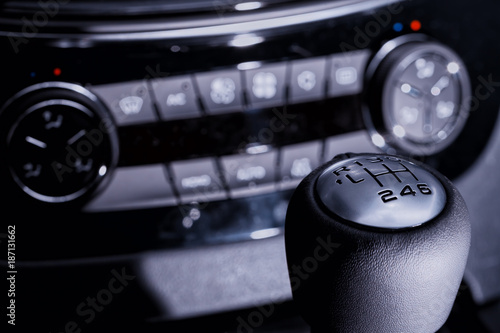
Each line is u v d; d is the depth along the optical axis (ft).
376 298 1.14
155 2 1.46
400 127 1.52
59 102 1.42
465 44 1.54
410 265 1.11
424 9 1.50
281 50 1.47
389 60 1.49
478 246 1.66
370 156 1.21
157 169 1.48
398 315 1.15
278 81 1.48
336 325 1.19
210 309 1.53
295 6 1.47
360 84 1.51
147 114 1.46
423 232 1.12
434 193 1.15
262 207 1.52
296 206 1.17
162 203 1.50
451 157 1.59
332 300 1.16
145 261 1.51
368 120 1.52
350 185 1.15
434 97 1.52
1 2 1.43
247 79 1.47
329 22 1.47
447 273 1.14
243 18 1.46
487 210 1.65
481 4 1.53
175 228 1.51
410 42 1.50
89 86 1.43
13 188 1.43
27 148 1.42
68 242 1.49
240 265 1.53
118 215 1.49
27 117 1.41
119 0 1.46
